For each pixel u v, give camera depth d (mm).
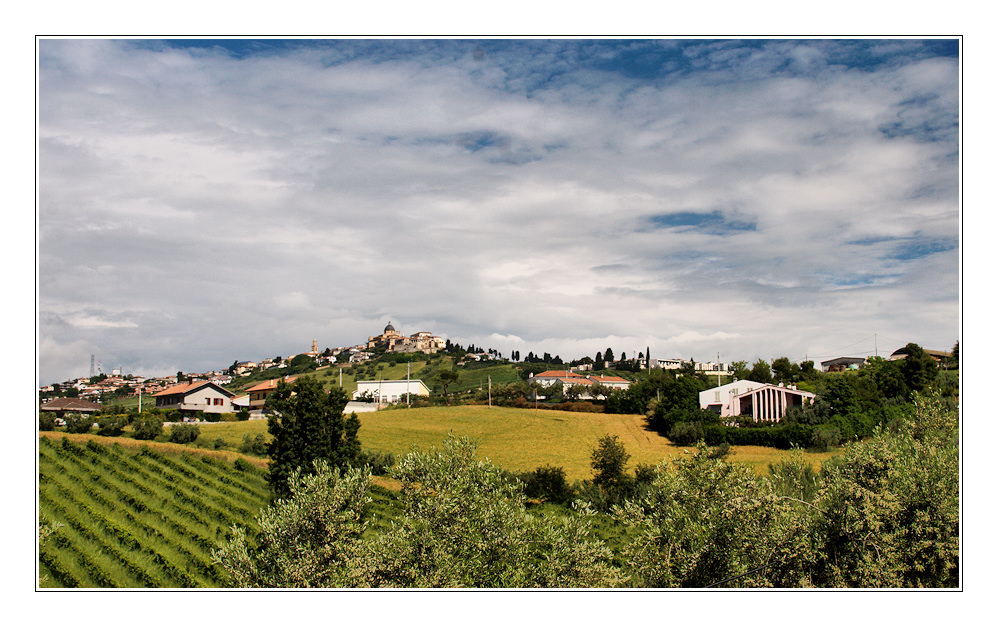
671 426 77812
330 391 47719
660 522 19844
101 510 35344
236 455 51812
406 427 83125
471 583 18891
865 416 65812
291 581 19531
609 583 18766
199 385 104188
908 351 74125
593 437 78125
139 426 60969
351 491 21594
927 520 18391
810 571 18641
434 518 19750
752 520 18547
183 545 32719
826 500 19047
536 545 20094
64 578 26406
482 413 93625
